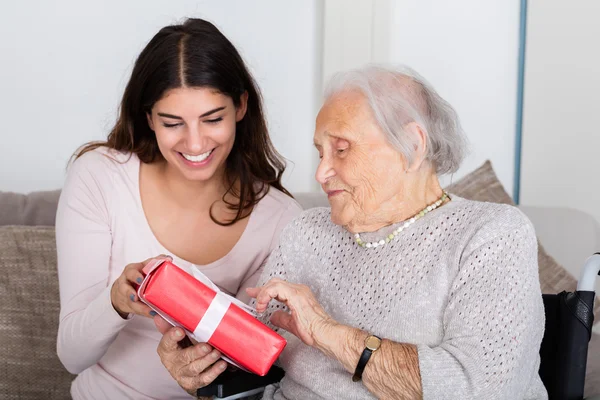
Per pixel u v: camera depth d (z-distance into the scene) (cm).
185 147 176
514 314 139
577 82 276
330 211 176
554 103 288
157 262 144
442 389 136
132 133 193
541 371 162
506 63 309
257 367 143
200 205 194
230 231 197
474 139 317
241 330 142
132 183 192
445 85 322
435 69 324
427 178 156
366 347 142
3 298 217
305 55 351
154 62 173
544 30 291
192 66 171
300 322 149
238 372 167
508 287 141
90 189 189
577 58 276
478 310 140
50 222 238
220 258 196
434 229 152
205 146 175
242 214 197
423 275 151
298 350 165
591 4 269
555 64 287
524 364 142
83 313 174
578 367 157
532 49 298
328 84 156
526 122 302
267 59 349
